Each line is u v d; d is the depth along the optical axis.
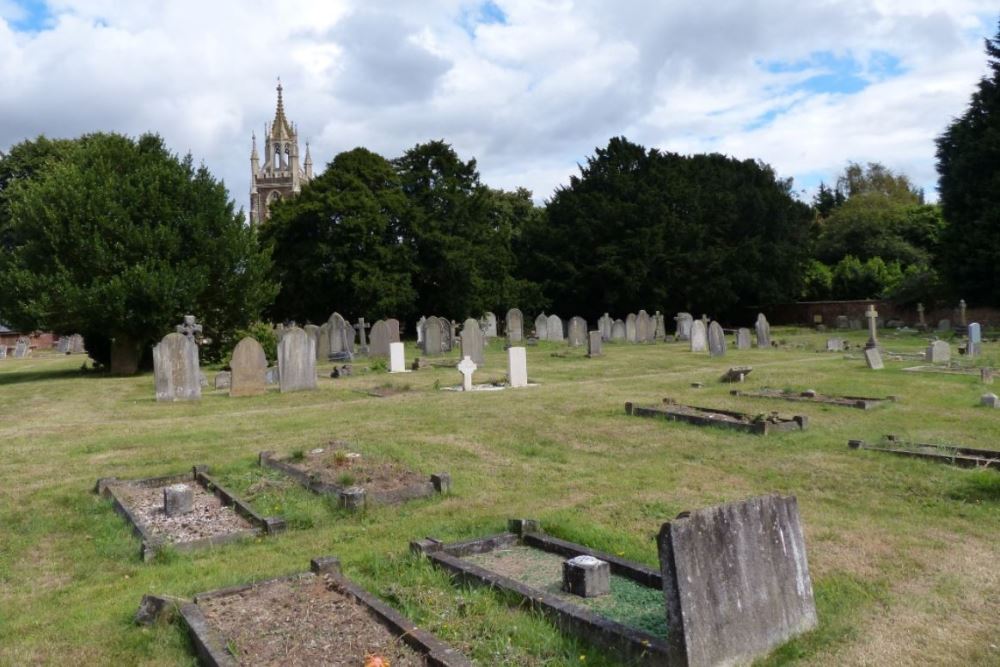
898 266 56.06
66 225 24.73
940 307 46.22
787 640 4.72
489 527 7.46
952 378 19.62
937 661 4.55
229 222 28.27
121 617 5.45
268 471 10.20
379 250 45.34
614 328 41.34
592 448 11.61
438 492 9.02
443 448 11.62
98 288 23.95
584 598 5.47
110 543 7.42
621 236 54.53
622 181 56.34
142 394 20.28
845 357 27.19
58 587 6.39
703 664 4.21
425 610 5.27
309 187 47.97
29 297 24.62
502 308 53.03
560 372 23.58
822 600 5.43
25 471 10.81
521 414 14.75
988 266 41.84
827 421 13.27
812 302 54.53
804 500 8.34
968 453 10.15
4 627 5.44
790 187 74.81
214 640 4.74
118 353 26.64
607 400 16.50
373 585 5.87
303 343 19.92
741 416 13.30
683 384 19.41
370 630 4.90
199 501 8.96
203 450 12.03
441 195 51.28
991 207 41.88
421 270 48.66
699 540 4.40
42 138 45.66
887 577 5.90
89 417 16.17
